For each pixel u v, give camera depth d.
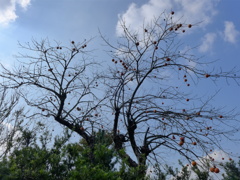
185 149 6.98
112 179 3.58
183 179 7.33
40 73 8.44
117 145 7.23
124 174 4.00
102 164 4.02
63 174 4.35
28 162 4.64
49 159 4.55
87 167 3.74
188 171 7.46
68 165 4.45
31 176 4.30
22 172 4.43
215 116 7.13
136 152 7.42
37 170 4.36
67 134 5.02
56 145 4.84
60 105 8.21
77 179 3.49
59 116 7.99
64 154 4.52
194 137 6.92
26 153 4.78
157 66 7.53
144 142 7.62
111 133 7.35
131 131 7.57
